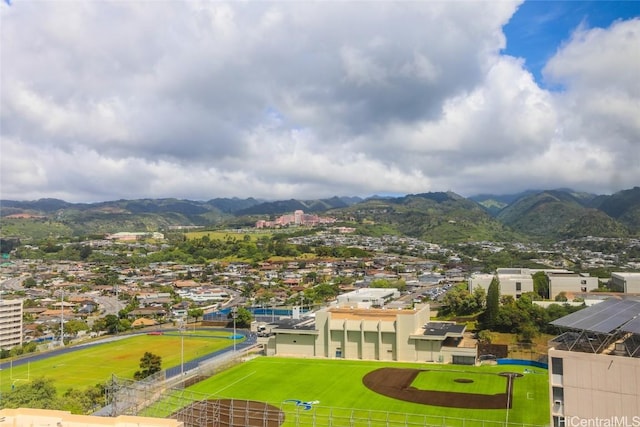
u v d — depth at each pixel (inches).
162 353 6929.1
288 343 6166.3
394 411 3983.8
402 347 5733.3
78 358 6737.2
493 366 5378.9
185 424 3649.1
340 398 4352.9
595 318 2876.5
